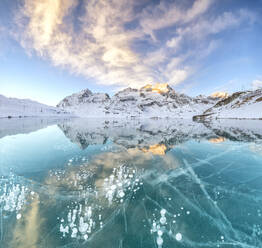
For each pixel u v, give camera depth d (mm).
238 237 4309
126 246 4012
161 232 4418
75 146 15898
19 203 5625
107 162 10773
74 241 4105
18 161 10789
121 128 36812
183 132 28141
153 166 10031
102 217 5043
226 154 12664
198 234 4422
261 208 5578
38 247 3928
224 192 6699
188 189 6965
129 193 6559
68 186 7055
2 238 4152
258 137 20562
